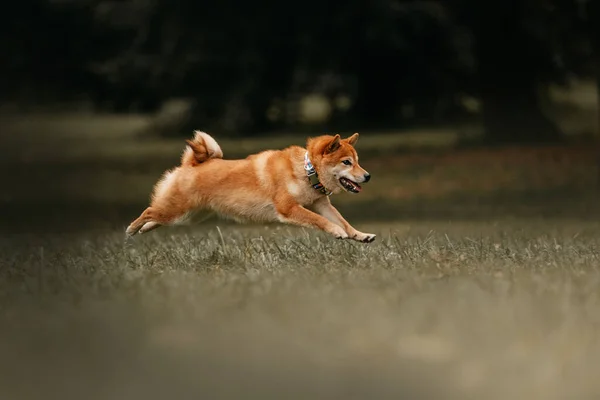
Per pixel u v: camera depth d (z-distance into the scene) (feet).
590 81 143.13
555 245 43.60
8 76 165.37
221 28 137.69
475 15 116.37
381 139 136.98
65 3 151.74
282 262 40.16
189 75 146.61
